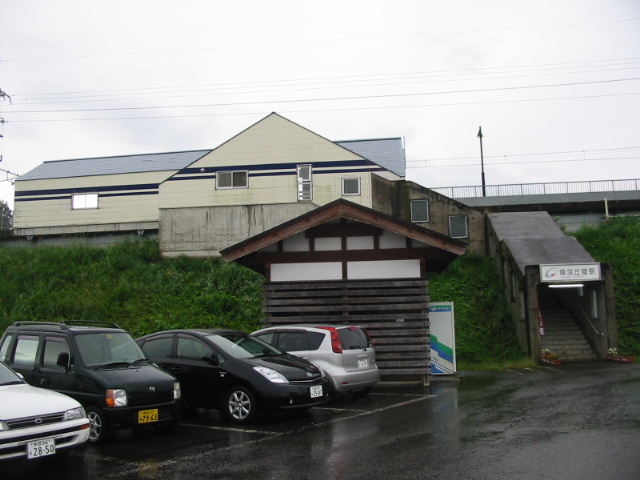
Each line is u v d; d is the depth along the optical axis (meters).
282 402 8.95
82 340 8.70
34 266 23.52
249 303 20.33
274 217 25.34
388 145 31.84
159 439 8.18
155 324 18.66
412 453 6.92
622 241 24.81
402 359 13.29
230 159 27.45
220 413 10.25
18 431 6.12
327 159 27.16
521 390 12.00
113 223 29.09
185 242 25.47
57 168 33.16
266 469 6.46
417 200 26.94
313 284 13.78
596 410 9.36
